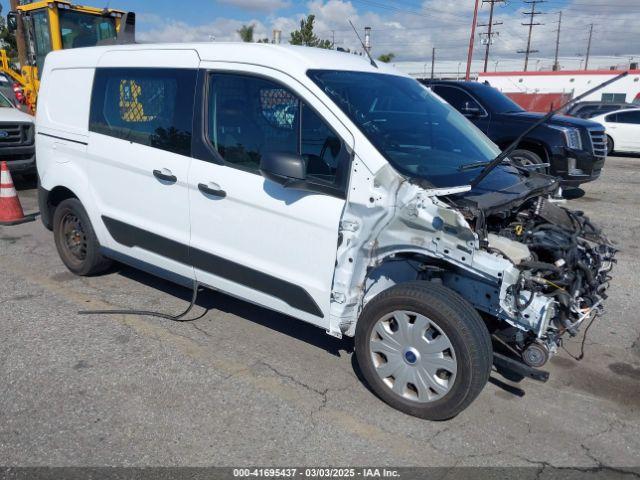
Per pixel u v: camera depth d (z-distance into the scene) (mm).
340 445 3168
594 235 4020
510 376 3967
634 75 34500
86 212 5137
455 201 3297
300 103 3621
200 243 4172
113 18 12047
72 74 5109
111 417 3338
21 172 9367
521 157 9289
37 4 11320
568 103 3105
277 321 4691
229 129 3957
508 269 3064
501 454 3143
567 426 3422
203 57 4121
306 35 22609
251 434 3232
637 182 11812
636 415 3564
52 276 5582
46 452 3027
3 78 13164
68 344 4191
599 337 4609
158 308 4875
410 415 3434
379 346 3461
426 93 4531
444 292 3230
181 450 3078
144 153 4426
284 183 3479
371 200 3326
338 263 3471
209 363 3986
